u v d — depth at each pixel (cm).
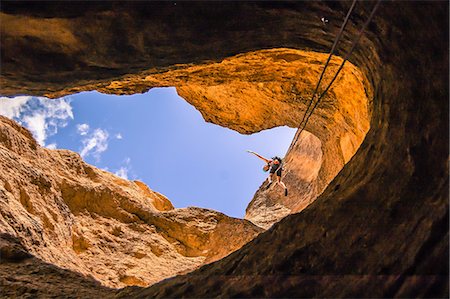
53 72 643
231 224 1816
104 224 1548
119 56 642
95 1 562
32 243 990
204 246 1738
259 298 482
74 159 1697
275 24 646
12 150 1347
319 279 462
